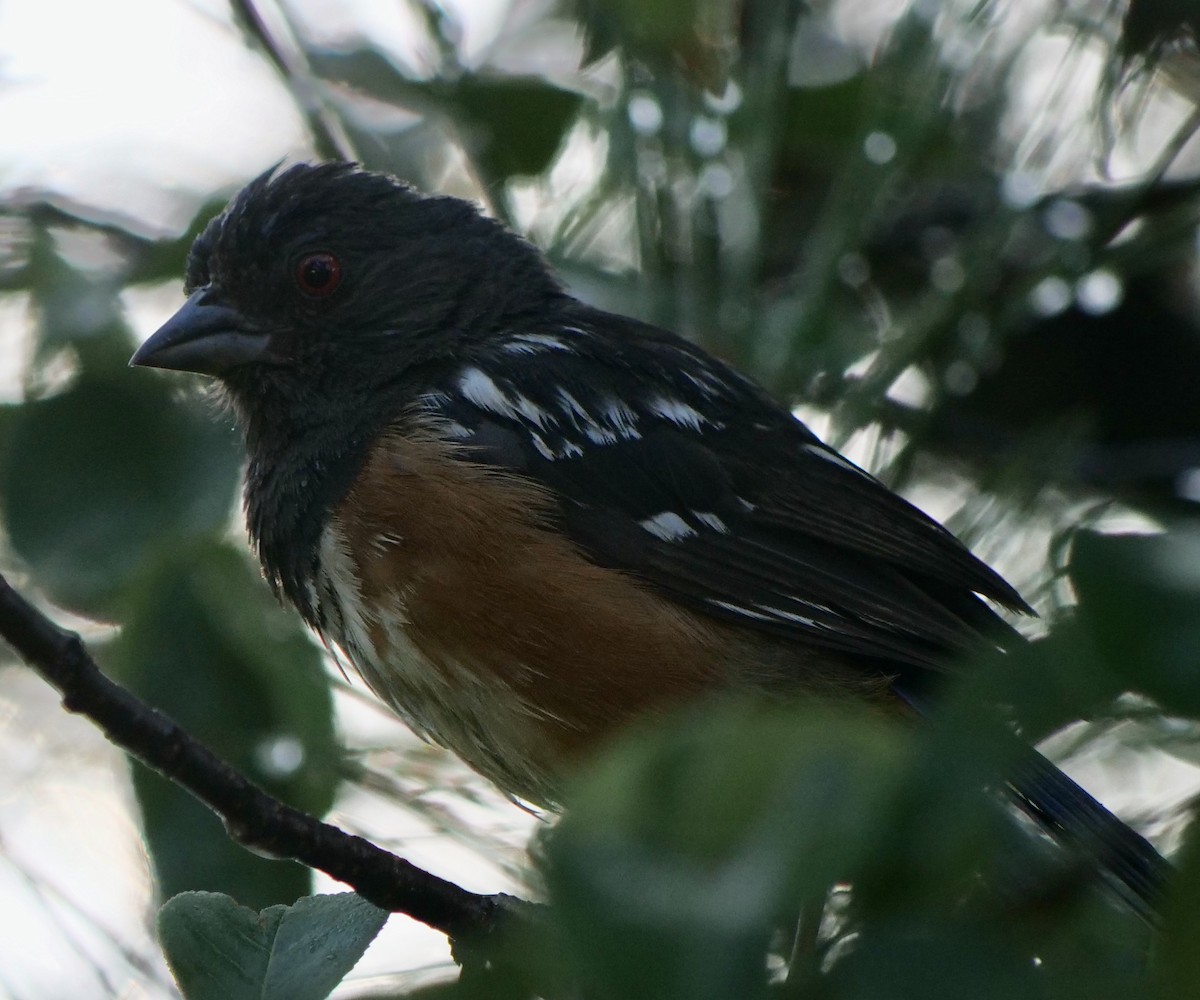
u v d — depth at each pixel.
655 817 2.53
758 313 6.67
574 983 2.59
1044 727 2.57
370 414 6.29
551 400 6.18
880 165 6.35
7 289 6.27
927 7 6.25
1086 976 2.65
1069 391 7.43
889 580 6.00
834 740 2.58
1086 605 2.52
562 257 6.91
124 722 4.03
